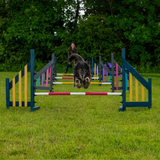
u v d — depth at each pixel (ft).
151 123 13.62
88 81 17.61
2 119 14.46
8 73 67.56
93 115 15.83
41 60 83.10
